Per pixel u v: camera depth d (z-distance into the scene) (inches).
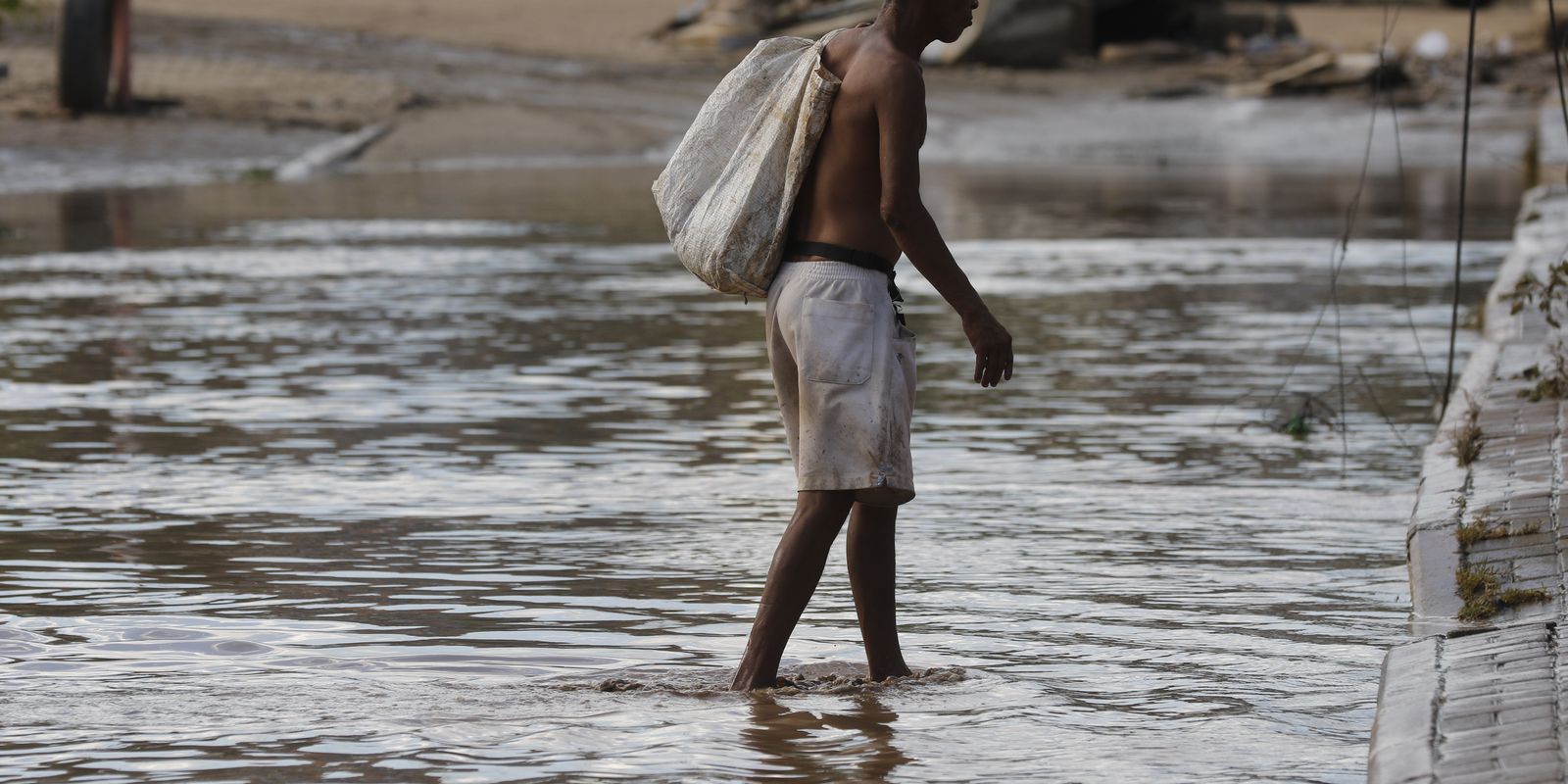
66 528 746.2
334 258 2022.6
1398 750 434.3
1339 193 3171.8
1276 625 596.4
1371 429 1014.4
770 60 564.4
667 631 591.5
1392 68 5629.9
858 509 544.1
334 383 1172.5
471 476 870.4
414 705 501.4
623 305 1621.6
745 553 708.0
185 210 2677.2
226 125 4163.4
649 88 5452.8
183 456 920.3
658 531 748.0
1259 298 1678.2
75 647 565.9
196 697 508.7
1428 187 3309.5
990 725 483.8
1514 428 848.3
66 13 4045.3
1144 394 1143.6
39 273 1835.6
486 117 4658.0
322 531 744.3
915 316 1566.2
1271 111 5364.2
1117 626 595.8
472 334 1421.0
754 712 496.1
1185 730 478.6
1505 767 410.9
